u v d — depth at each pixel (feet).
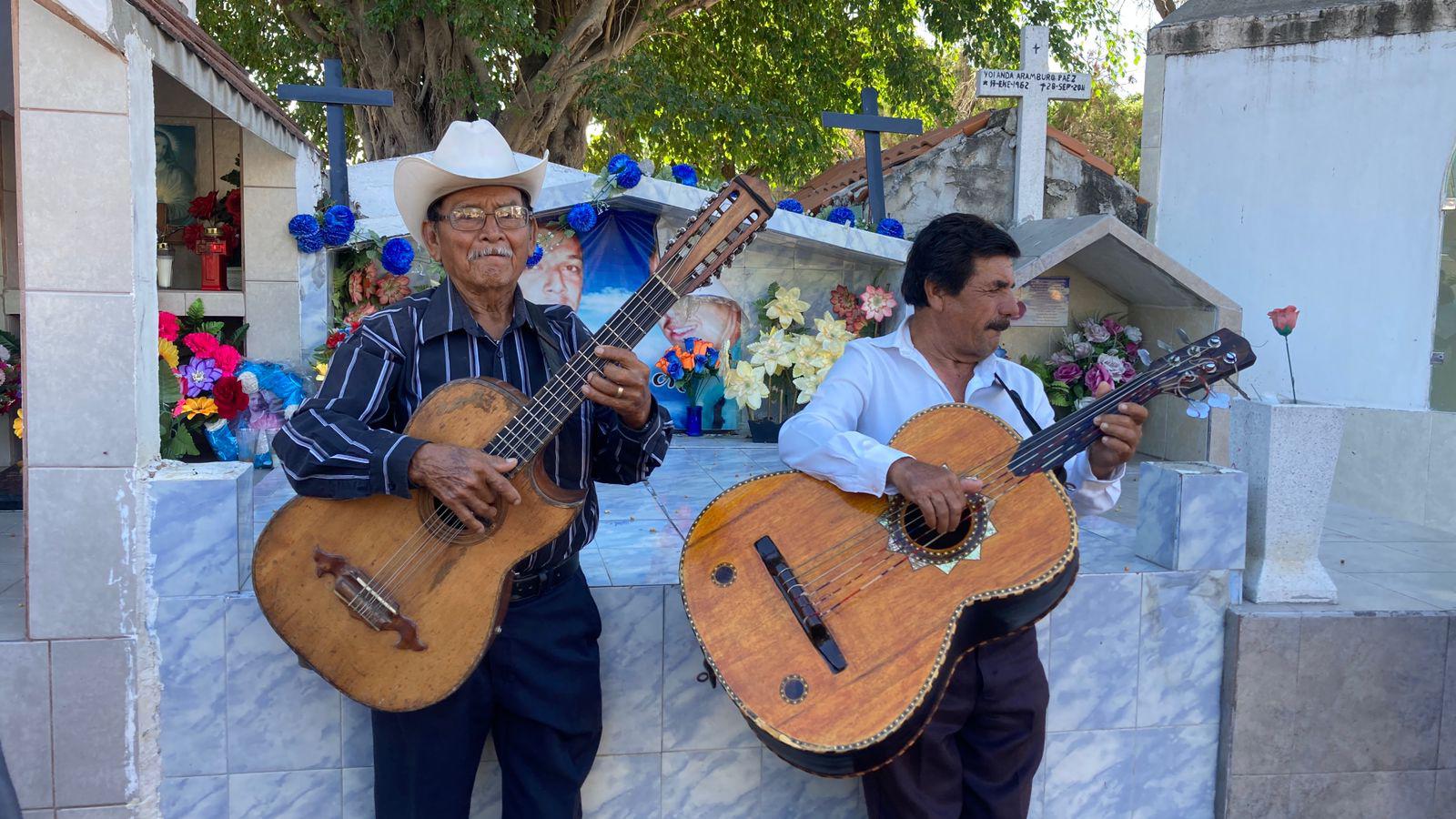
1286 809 11.36
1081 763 11.25
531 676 8.25
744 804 10.75
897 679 7.70
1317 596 11.66
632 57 39.73
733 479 18.07
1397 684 11.39
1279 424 11.50
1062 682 11.16
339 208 19.02
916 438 8.59
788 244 22.34
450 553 7.79
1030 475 8.45
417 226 8.13
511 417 7.68
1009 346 22.58
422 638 7.73
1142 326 22.61
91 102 8.89
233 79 13.67
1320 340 21.90
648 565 11.60
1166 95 23.45
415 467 7.32
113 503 9.32
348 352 7.84
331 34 40.16
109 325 9.14
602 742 10.45
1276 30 22.00
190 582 9.57
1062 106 62.49
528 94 39.47
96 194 8.98
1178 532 11.29
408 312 8.04
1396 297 21.02
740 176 7.89
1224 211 22.93
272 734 9.80
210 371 16.44
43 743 9.39
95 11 8.54
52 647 9.32
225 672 9.67
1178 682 11.37
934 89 45.70
